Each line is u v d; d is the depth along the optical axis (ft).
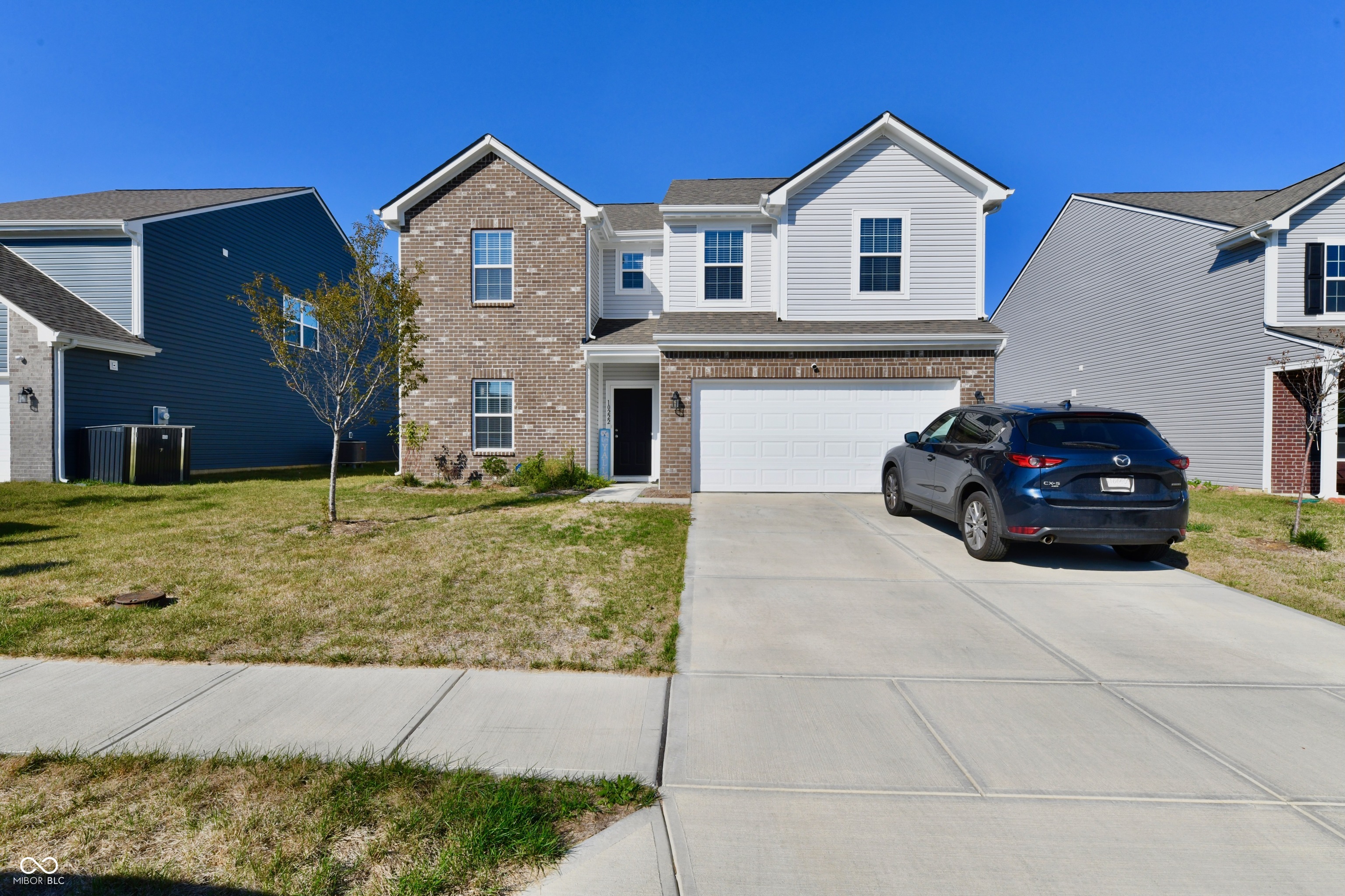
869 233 40.75
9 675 12.74
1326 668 13.93
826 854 8.00
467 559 21.95
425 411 46.11
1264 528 29.30
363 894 7.19
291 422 67.62
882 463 36.09
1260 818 8.84
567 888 7.39
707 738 10.78
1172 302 54.13
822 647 14.98
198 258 54.49
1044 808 9.00
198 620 15.79
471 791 9.03
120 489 40.24
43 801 8.65
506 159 45.60
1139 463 20.65
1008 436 22.33
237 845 7.87
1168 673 13.65
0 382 42.68
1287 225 43.27
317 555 22.35
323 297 26.66
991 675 13.51
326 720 11.09
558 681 12.91
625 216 55.52
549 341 45.73
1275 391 44.50
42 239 48.85
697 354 38.24
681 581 19.92
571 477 42.68
